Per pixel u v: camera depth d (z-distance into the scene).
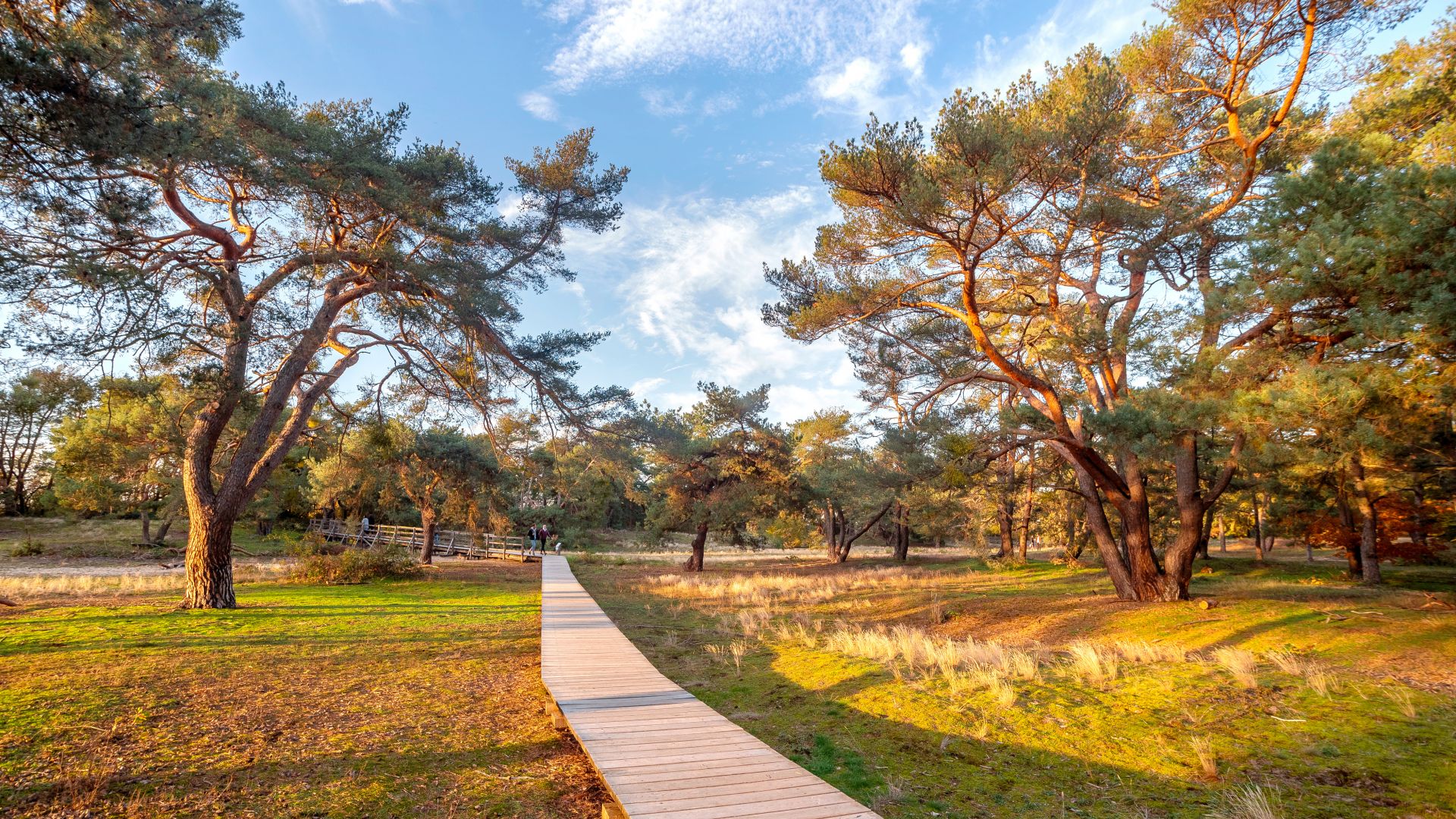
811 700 9.16
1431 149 9.75
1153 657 10.02
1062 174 10.59
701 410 31.69
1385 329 7.85
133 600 16.00
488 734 7.50
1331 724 6.84
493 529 43.06
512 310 15.45
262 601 16.66
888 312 16.00
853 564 33.41
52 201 7.68
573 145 16.36
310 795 5.64
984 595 18.03
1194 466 13.78
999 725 7.71
